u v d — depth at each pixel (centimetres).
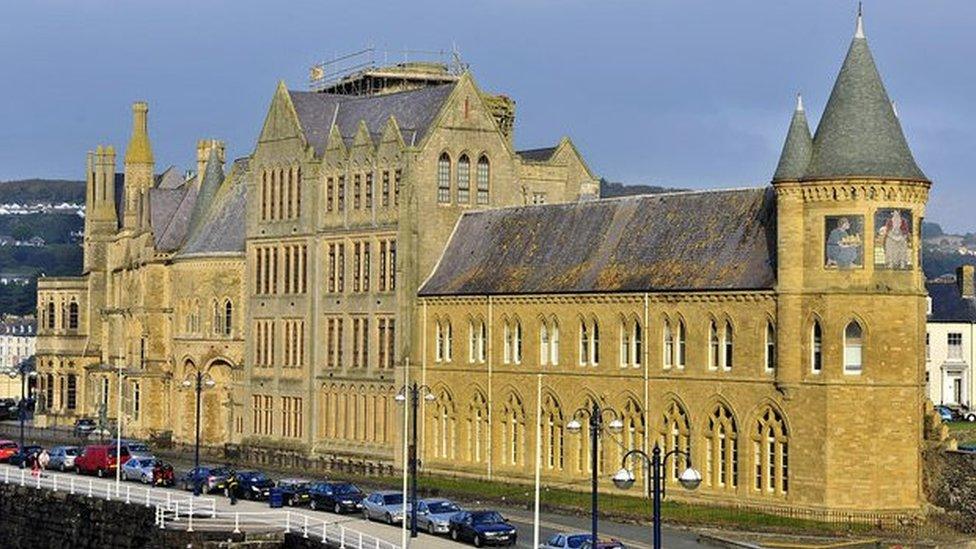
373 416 15175
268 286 16700
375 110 15988
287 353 16412
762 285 11544
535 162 16012
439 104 15088
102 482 13075
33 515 12775
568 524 11175
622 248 13012
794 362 11325
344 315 15588
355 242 15462
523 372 13562
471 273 14275
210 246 17538
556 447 13275
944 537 10619
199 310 17625
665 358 12369
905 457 11206
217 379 17500
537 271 13625
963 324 18375
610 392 12762
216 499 12244
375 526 10944
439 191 14888
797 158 11306
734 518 11156
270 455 15875
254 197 16888
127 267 19125
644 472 12438
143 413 18350
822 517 11156
